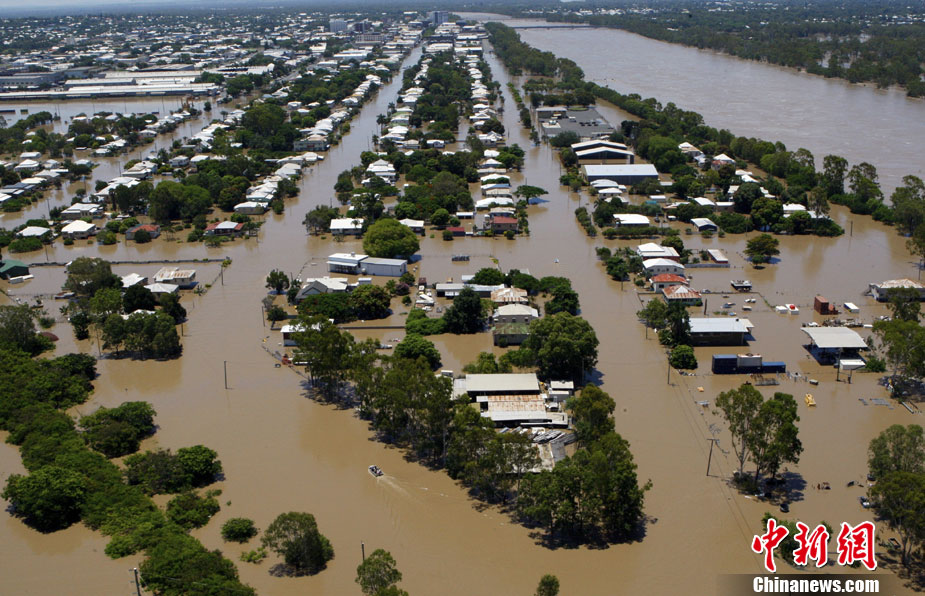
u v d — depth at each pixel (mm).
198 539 90562
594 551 88375
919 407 116750
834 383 124438
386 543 90188
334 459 106812
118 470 101625
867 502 94500
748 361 127500
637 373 128375
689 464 103312
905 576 83062
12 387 119812
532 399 116562
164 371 132375
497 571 85312
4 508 97250
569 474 91125
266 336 144625
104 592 82062
